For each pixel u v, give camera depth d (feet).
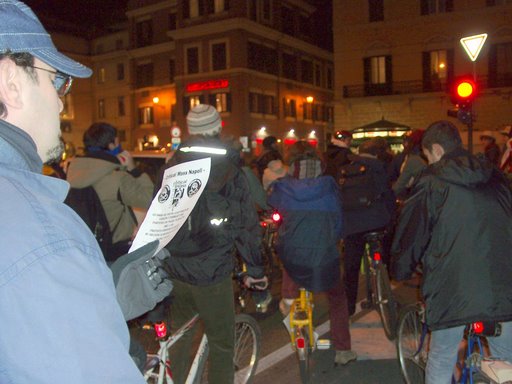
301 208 13.24
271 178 22.86
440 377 10.02
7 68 3.91
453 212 9.28
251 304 21.71
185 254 10.00
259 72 117.19
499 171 9.86
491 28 87.45
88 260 3.47
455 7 89.71
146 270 6.16
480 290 9.14
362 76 96.84
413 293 23.06
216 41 114.42
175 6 128.47
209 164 8.16
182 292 10.36
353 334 18.07
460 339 9.86
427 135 10.45
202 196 9.79
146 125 136.56
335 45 98.32
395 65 94.27
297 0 130.00
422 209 9.61
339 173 17.52
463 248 9.20
